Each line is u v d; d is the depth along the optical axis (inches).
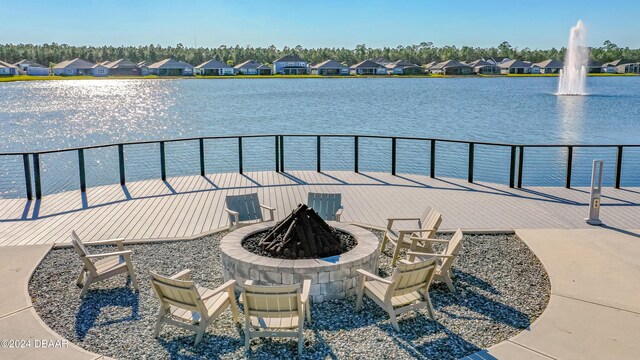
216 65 5339.6
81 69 5255.9
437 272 244.1
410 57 6259.8
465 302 234.5
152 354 191.5
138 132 1106.7
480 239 320.8
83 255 233.6
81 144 945.5
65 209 390.0
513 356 184.5
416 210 383.2
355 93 2401.6
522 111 1473.9
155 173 660.7
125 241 315.0
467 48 6648.6
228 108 1642.5
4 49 5698.8
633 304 224.2
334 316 223.1
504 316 219.8
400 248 280.1
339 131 1070.4
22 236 326.6
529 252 296.8
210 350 194.4
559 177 603.8
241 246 260.5
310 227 253.8
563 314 215.9
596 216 346.6
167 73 5305.1
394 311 208.4
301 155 776.3
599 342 193.2
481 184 469.1
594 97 2050.9
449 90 2650.1
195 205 399.2
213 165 705.0
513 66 5413.4
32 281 257.8
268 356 189.6
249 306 191.6
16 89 3107.8
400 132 1050.7
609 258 279.6
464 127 1125.7
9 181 626.2
